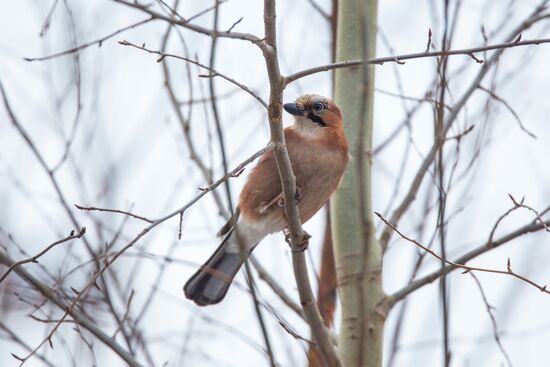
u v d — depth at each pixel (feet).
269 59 22.84
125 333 27.61
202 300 34.73
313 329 26.63
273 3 22.65
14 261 26.66
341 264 30.89
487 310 27.32
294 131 34.17
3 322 27.76
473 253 29.07
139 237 21.58
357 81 33.27
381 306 29.76
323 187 33.60
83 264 26.30
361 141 24.66
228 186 25.14
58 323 22.85
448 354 24.47
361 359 25.64
